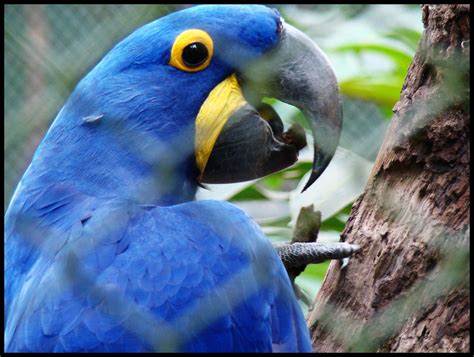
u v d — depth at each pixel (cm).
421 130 395
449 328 382
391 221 408
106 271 392
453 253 383
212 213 423
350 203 548
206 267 404
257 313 414
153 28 473
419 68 401
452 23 381
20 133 290
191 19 475
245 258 414
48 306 387
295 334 424
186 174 486
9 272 428
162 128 466
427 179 398
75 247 398
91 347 378
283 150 497
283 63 480
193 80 473
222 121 480
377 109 586
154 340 384
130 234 407
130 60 466
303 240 458
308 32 489
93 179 440
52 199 430
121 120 454
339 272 421
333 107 478
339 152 500
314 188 521
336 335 407
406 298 390
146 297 388
